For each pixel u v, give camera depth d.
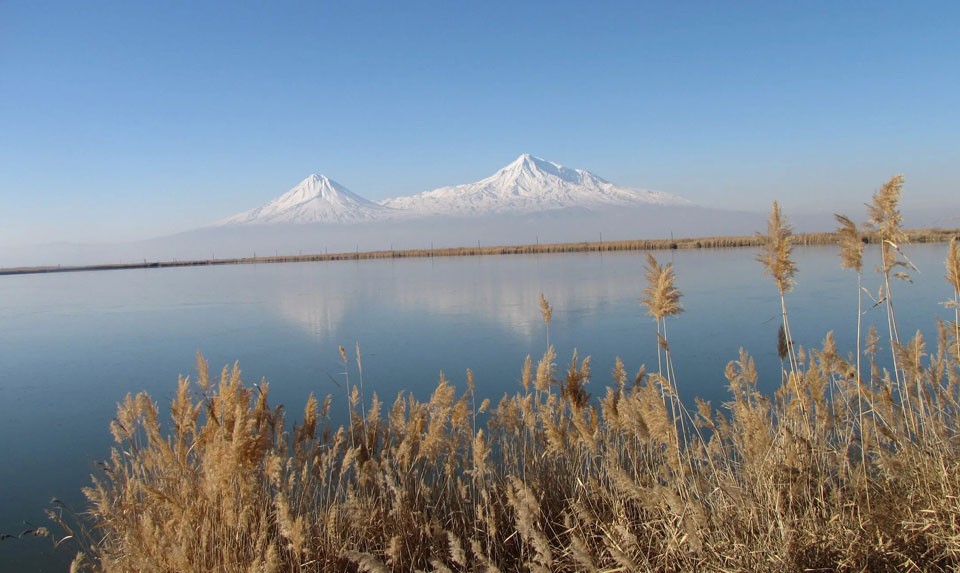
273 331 24.45
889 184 4.84
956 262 5.04
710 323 20.72
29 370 18.28
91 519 7.11
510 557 5.22
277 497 4.54
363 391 14.05
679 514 4.11
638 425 4.95
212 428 5.01
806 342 16.22
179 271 93.69
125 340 23.53
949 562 3.76
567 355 16.97
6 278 89.88
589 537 4.91
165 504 4.74
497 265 67.62
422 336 21.58
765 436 4.48
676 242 102.56
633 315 24.00
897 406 5.16
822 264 42.03
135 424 6.69
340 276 59.12
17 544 6.91
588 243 116.69
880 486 4.56
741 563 3.95
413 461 6.07
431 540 5.22
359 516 5.09
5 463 9.84
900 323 17.50
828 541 4.02
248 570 4.28
